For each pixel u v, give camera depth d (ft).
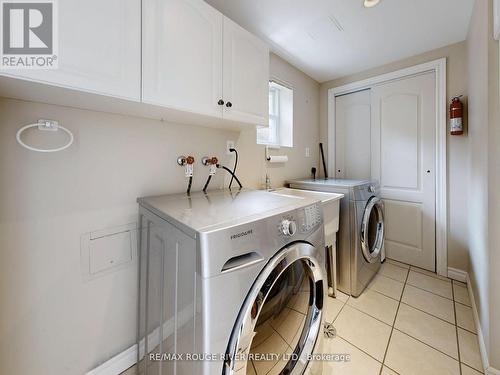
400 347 4.55
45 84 2.43
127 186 4.05
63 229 3.42
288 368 3.31
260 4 5.08
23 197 3.10
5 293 3.03
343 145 9.45
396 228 8.26
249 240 2.46
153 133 4.36
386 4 5.19
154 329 3.37
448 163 7.11
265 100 4.94
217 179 5.59
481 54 4.50
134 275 4.17
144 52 3.03
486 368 3.86
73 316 3.56
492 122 3.88
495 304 3.79
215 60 3.90
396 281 7.01
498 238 3.77
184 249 2.44
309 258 3.30
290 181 7.85
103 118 3.73
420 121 7.64
